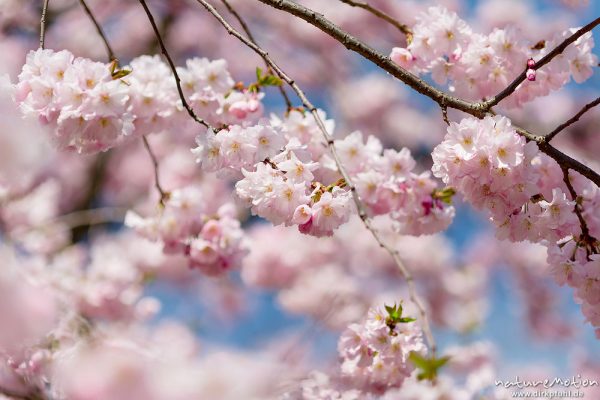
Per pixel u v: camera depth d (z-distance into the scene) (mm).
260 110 3896
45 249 7105
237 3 11914
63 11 10453
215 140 3279
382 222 9734
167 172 9555
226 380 4344
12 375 3832
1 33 9672
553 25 11852
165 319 9734
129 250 7797
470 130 3137
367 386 4125
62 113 3146
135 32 11734
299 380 4648
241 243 4734
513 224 3373
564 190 3529
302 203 3148
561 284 3385
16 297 3795
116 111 3191
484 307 9695
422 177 4004
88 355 4094
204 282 10695
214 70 3877
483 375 5496
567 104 11719
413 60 3936
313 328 7453
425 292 9594
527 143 3166
